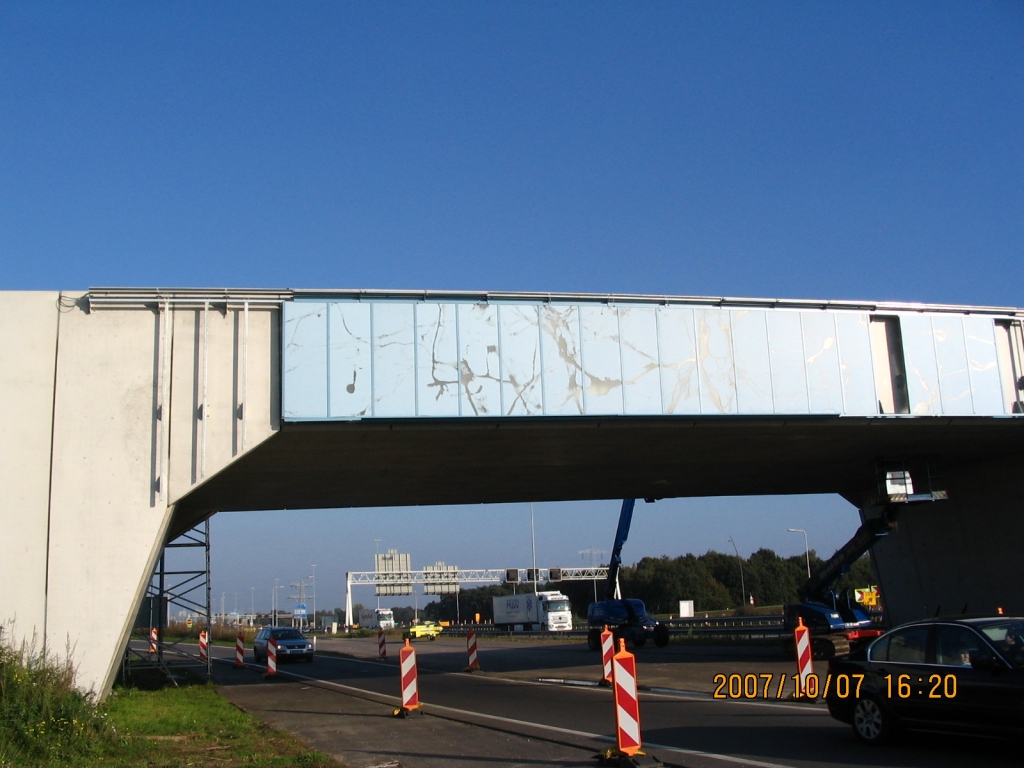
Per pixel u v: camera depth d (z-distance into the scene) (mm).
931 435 23219
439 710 16641
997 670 9500
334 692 21922
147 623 29172
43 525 16531
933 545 29625
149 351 17562
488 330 18891
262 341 18000
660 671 24703
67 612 16234
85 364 17281
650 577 103562
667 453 23891
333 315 18203
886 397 21172
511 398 18688
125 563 16594
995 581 27109
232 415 17578
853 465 27734
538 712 16016
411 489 28000
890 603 31781
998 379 21891
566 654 36469
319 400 17797
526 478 27141
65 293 17500
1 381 16922
